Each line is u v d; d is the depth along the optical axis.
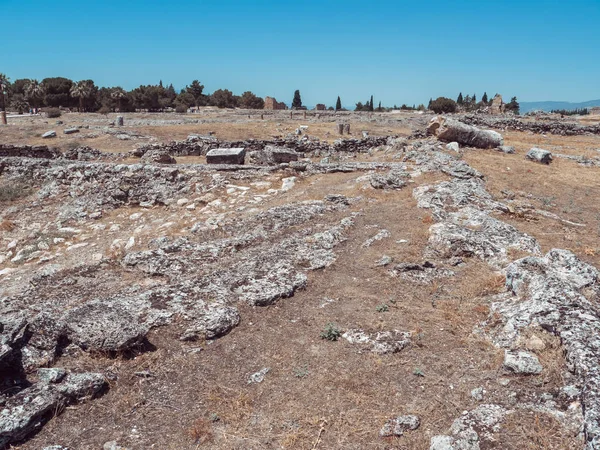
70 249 15.35
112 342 7.00
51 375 6.34
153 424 5.89
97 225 17.52
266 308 8.75
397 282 9.75
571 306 7.20
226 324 7.98
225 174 20.38
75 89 80.19
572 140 33.38
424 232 12.02
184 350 7.45
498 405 5.81
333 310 8.72
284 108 107.06
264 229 13.32
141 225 17.08
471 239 10.98
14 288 12.38
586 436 4.84
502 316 7.76
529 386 6.14
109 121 51.47
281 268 10.14
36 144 35.66
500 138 26.41
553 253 9.41
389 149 26.75
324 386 6.55
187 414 6.08
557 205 16.67
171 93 119.00
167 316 8.09
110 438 5.62
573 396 5.62
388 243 11.74
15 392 6.00
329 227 13.03
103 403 6.23
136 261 11.22
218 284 9.37
